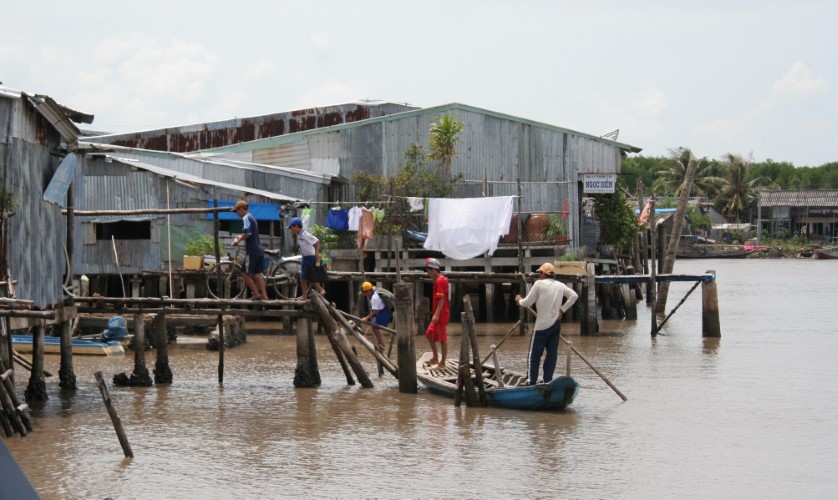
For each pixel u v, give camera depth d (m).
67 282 17.25
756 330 28.75
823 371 20.20
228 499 10.86
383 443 13.45
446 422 14.77
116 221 28.52
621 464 12.41
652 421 14.93
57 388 17.70
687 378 19.19
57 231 16.16
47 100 14.56
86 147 20.67
